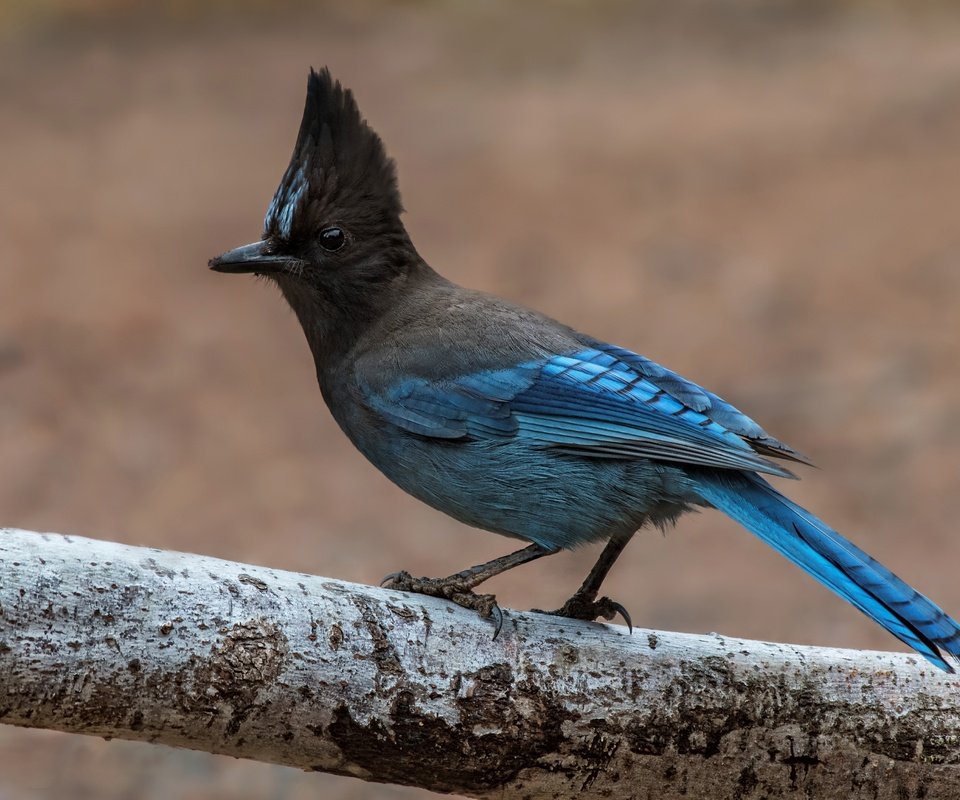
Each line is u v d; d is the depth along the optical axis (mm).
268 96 28234
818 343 17484
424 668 5859
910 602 6137
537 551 7098
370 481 14820
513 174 23766
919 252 20000
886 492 13961
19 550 5418
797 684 6223
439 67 29953
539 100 27875
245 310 19438
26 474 14781
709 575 12719
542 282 19516
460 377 7258
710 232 21109
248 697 5621
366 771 5910
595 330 18047
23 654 5332
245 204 22672
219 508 14156
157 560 5629
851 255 20031
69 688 5410
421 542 13422
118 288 19750
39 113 27422
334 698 5734
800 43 30438
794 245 20500
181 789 9820
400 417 7309
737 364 16984
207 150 25297
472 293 7840
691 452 6781
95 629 5418
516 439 7117
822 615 11891
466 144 25297
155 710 5539
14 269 20219
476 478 7191
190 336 18500
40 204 22734
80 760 10156
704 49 30578
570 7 33438
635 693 6078
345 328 7660
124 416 16203
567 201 22547
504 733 5945
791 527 6527
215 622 5594
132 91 28781
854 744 6234
